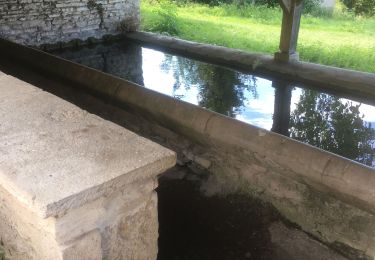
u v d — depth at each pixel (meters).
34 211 1.02
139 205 1.23
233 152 2.73
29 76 4.80
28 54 4.84
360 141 3.44
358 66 5.53
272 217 2.63
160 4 10.88
